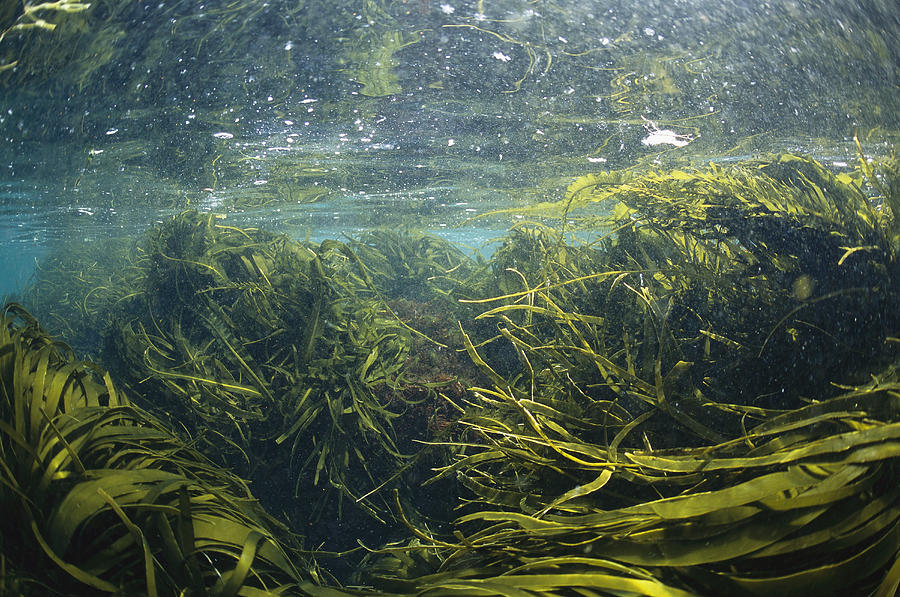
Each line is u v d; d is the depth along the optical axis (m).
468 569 1.94
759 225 2.86
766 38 4.11
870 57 3.83
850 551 1.58
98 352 7.54
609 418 2.48
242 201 11.15
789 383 2.46
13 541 1.73
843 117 5.02
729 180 3.23
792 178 3.15
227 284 4.87
